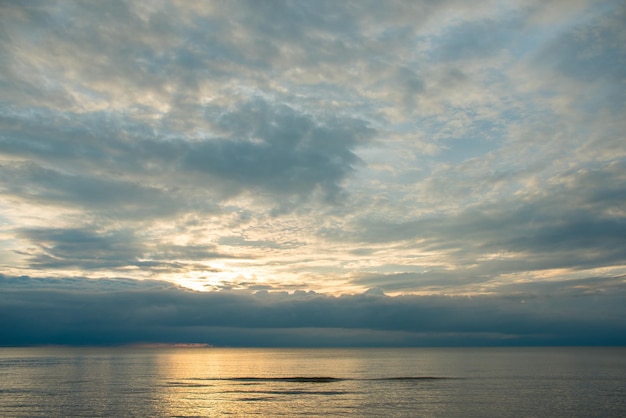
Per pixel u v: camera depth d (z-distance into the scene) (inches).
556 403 2942.9
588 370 5743.1
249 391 3686.0
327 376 5167.3
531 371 5634.8
